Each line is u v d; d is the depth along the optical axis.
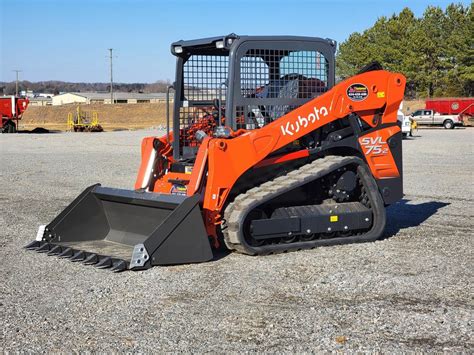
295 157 8.73
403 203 12.84
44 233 8.48
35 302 6.20
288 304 6.10
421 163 21.41
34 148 30.88
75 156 25.56
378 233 9.04
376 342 5.11
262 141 8.22
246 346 5.04
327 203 8.93
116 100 142.88
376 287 6.66
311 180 8.35
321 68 9.04
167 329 5.44
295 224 8.34
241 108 8.49
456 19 72.81
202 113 9.40
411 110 69.50
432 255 8.16
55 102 146.50
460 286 6.70
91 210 8.70
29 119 96.56
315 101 8.66
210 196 7.91
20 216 11.37
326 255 8.15
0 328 5.48
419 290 6.55
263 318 5.70
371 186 9.06
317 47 8.94
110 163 22.22
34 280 7.00
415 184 15.84
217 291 6.54
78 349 5.01
